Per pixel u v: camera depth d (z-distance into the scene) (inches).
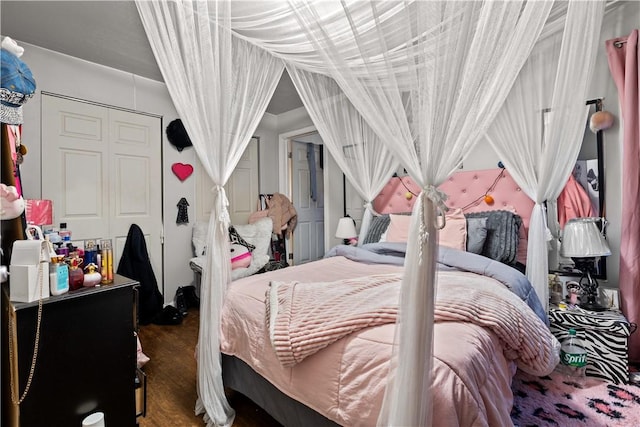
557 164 81.7
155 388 76.0
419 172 38.7
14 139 49.9
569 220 82.1
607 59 83.2
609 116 81.8
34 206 58.2
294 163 181.2
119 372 53.5
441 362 38.2
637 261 76.0
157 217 130.1
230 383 68.6
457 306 48.8
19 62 44.6
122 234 120.2
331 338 46.2
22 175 97.7
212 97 60.3
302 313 53.1
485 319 47.6
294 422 53.4
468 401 35.4
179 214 135.9
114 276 59.3
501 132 89.2
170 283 133.6
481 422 35.0
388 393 37.7
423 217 37.6
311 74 96.8
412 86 37.0
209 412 62.3
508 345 48.8
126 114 120.8
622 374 70.7
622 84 78.5
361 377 42.1
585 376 74.5
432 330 36.6
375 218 127.7
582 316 75.4
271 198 169.5
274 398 57.7
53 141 103.8
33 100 99.5
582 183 87.8
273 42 72.0
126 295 54.7
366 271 84.8
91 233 112.4
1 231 47.2
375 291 57.9
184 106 61.0
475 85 38.2
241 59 70.3
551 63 81.8
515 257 91.1
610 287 83.7
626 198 77.3
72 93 107.3
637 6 79.3
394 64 39.8
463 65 35.8
